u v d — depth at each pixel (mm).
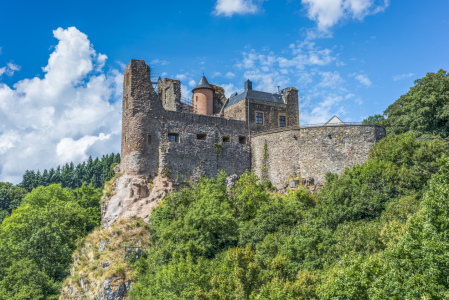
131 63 65188
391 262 31219
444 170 35812
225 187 63250
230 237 50438
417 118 73188
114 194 61250
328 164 62781
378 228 41125
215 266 43219
